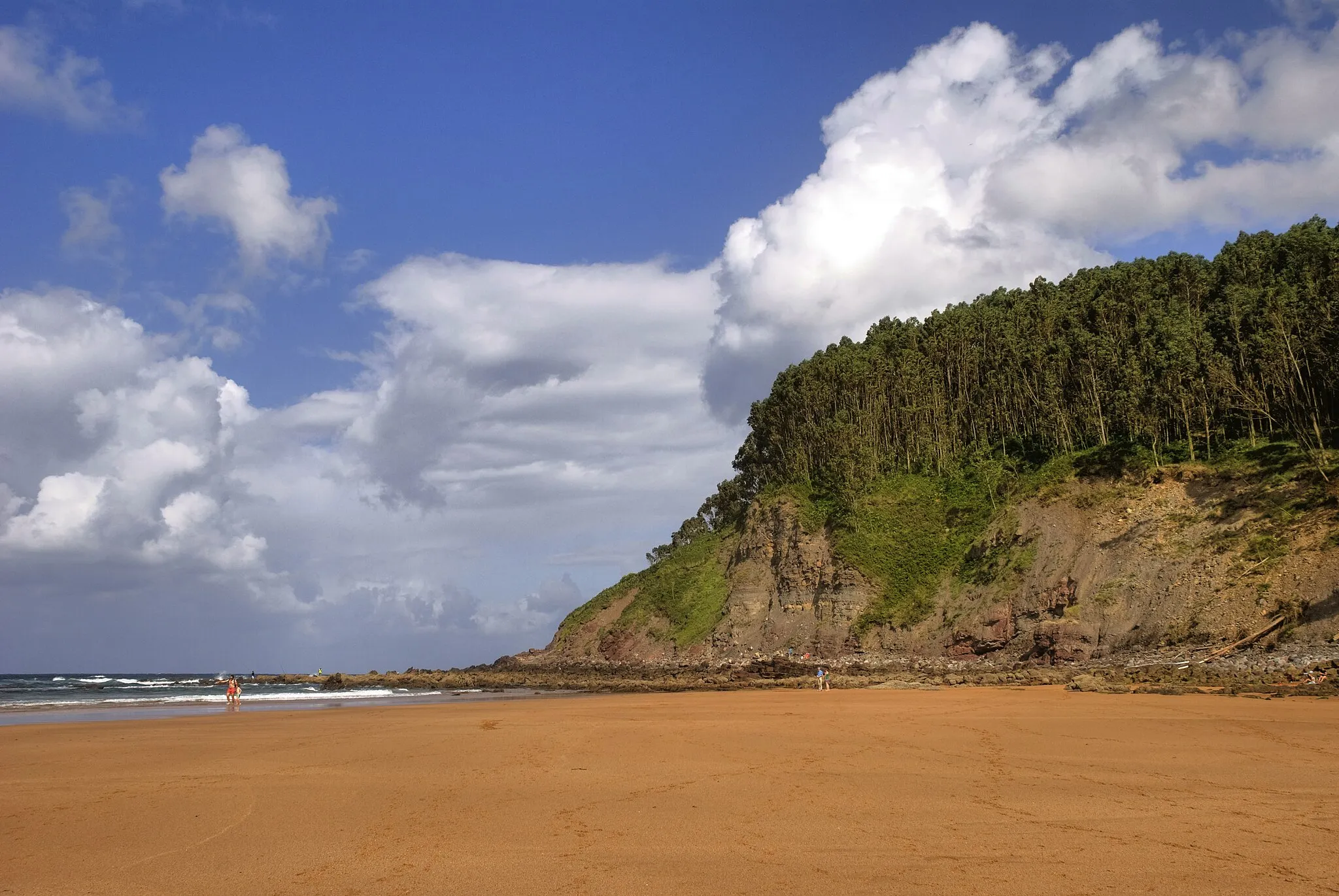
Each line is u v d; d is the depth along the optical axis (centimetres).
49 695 10062
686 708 4772
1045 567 8494
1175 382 9100
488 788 2316
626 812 1977
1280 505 7200
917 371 12875
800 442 13038
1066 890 1365
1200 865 1488
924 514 10794
